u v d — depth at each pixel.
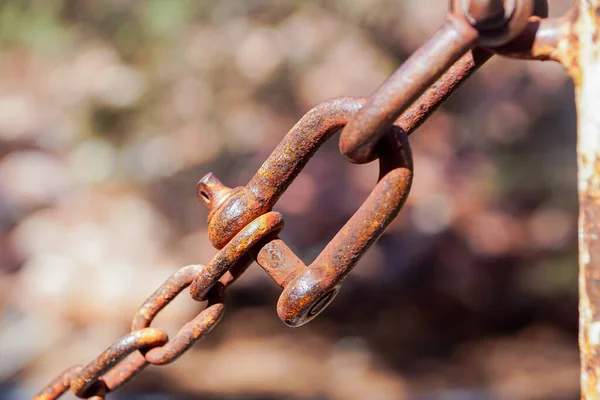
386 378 6.89
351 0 7.60
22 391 6.66
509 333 8.12
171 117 8.05
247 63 7.54
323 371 7.03
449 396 6.42
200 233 8.90
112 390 1.15
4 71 8.98
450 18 0.79
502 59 8.03
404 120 0.96
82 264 8.49
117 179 8.96
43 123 9.08
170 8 7.48
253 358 7.27
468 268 8.22
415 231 8.12
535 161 8.22
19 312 8.15
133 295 8.14
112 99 8.21
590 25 0.82
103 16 7.84
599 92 0.82
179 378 6.80
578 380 6.74
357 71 7.43
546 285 8.14
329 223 7.75
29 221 9.12
